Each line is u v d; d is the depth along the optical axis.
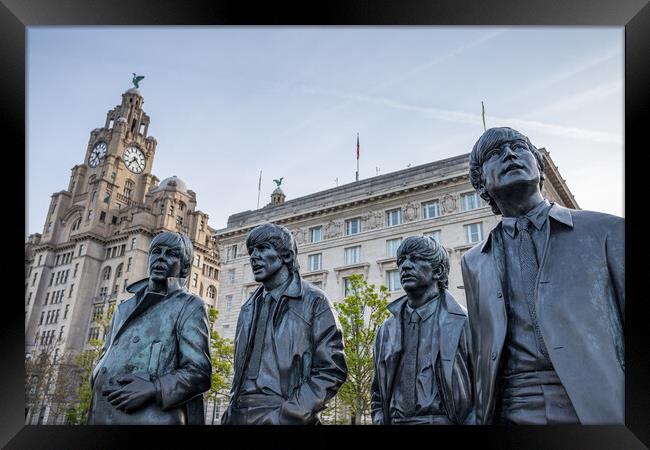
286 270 7.82
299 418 6.54
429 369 6.98
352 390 19.28
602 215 5.87
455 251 23.03
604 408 5.09
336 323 7.43
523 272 5.99
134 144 59.22
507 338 5.82
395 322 7.60
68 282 43.34
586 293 5.45
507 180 6.17
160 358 7.20
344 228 26.25
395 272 24.28
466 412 6.54
